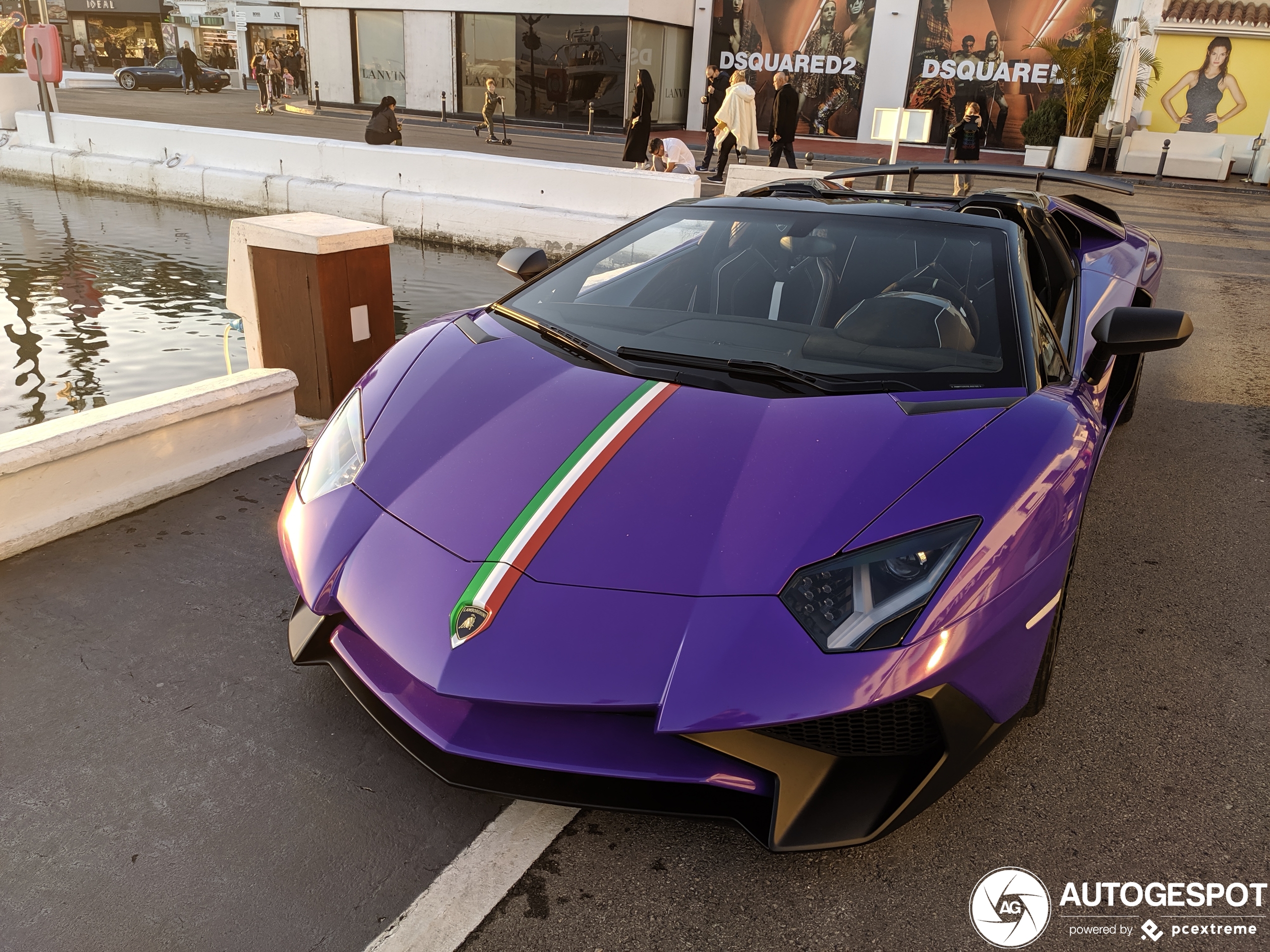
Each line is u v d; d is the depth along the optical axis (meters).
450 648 1.52
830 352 2.15
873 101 22.06
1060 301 2.93
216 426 3.28
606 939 1.52
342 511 1.85
